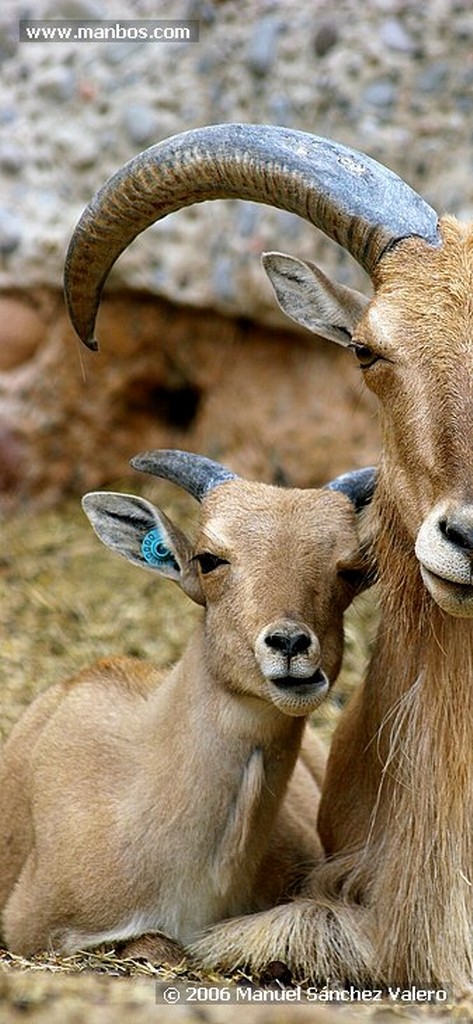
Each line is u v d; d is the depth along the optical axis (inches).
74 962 410.9
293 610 402.6
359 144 737.0
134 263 778.2
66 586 718.5
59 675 637.9
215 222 773.9
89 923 430.9
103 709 467.8
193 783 424.8
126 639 670.5
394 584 404.5
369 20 751.1
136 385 812.0
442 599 357.4
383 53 743.7
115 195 433.1
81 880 431.8
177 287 775.1
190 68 787.4
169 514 768.3
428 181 727.7
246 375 790.5
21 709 608.1
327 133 745.0
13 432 806.5
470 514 349.7
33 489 808.3
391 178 402.9
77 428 812.0
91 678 491.2
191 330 794.8
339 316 423.8
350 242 400.5
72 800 444.1
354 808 436.5
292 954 411.2
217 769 423.2
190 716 427.5
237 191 422.6
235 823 422.6
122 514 459.2
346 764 441.1
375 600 454.9
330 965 409.7
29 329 805.9
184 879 426.0
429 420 366.9
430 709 399.2
